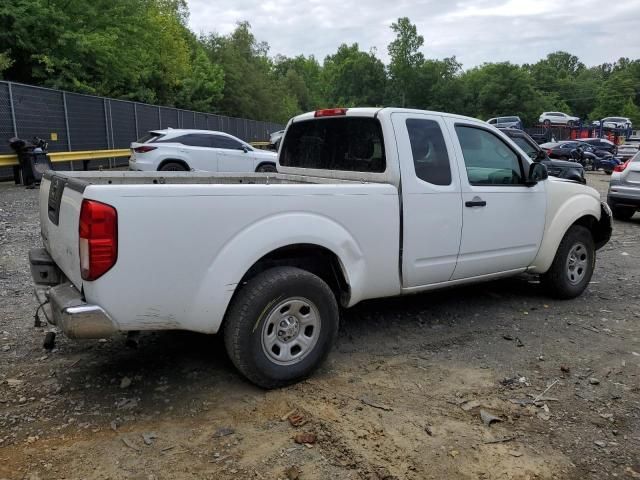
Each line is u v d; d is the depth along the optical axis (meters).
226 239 3.32
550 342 4.59
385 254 4.15
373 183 4.29
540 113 82.56
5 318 4.75
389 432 3.15
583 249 5.80
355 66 89.38
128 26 24.62
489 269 5.01
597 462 2.92
